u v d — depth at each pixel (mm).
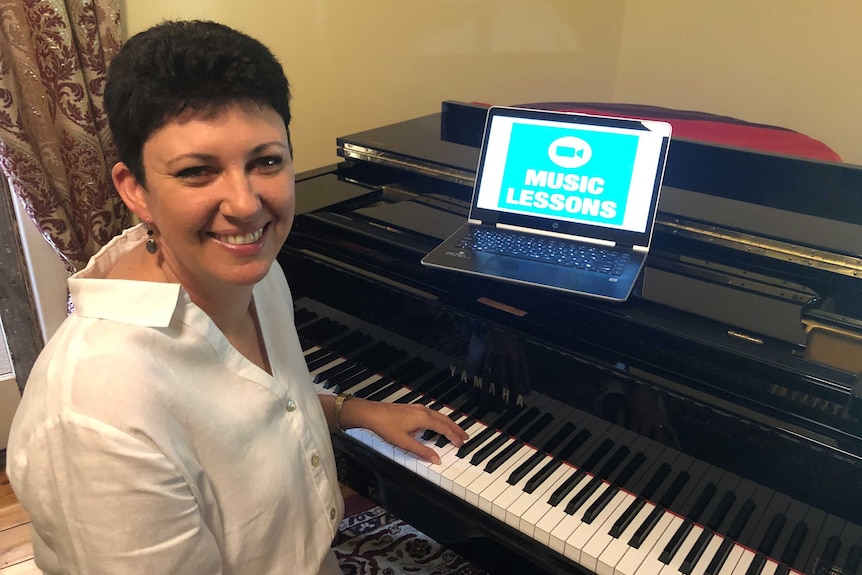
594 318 1159
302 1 1999
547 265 1217
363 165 1794
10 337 2045
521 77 2783
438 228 1414
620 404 1118
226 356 869
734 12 2871
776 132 2211
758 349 1032
